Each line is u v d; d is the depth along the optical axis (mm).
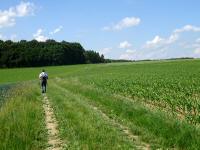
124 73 72812
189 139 13203
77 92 36906
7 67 157000
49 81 67938
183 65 96938
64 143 14039
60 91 40625
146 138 14281
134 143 13773
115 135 14664
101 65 133500
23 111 19078
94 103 26484
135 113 18953
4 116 17188
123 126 17219
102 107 23719
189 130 13984
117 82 43688
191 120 17281
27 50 164375
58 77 81938
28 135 14102
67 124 17391
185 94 27828
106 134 14789
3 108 20625
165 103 24125
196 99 24219
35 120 18062
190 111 19922
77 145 13203
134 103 23906
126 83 41250
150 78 48750
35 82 63375
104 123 17375
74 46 186875
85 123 16938
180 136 13492
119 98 27188
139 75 59375
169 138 13914
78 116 19406
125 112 19984
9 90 40688
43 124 17844
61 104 25953
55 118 20062
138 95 29297
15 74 104812
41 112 21641
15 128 14758
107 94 30906
